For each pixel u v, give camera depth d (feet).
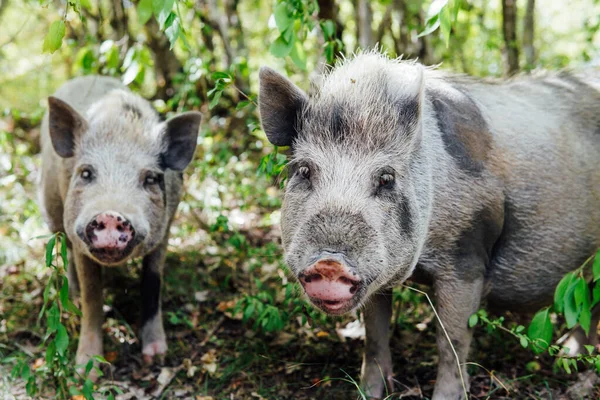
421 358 5.64
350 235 3.98
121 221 5.28
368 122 4.27
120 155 5.74
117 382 5.57
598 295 4.40
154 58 10.73
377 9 9.95
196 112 5.89
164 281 6.82
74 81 7.02
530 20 8.46
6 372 5.58
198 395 5.41
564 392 5.21
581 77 5.59
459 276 4.80
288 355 5.78
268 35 11.30
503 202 4.92
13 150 8.95
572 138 5.25
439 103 4.80
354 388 5.36
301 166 4.33
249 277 6.86
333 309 3.96
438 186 4.66
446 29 4.29
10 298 6.63
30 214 7.64
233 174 8.31
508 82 5.38
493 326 4.82
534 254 5.11
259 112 4.48
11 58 13.80
